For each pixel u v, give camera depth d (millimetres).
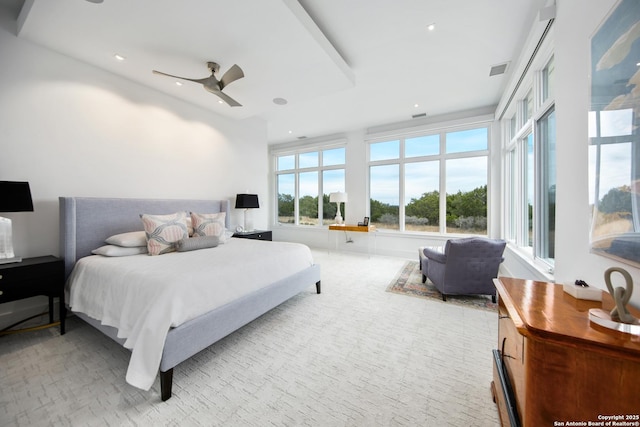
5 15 2195
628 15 977
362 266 4453
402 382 1547
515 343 1018
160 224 2562
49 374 1604
